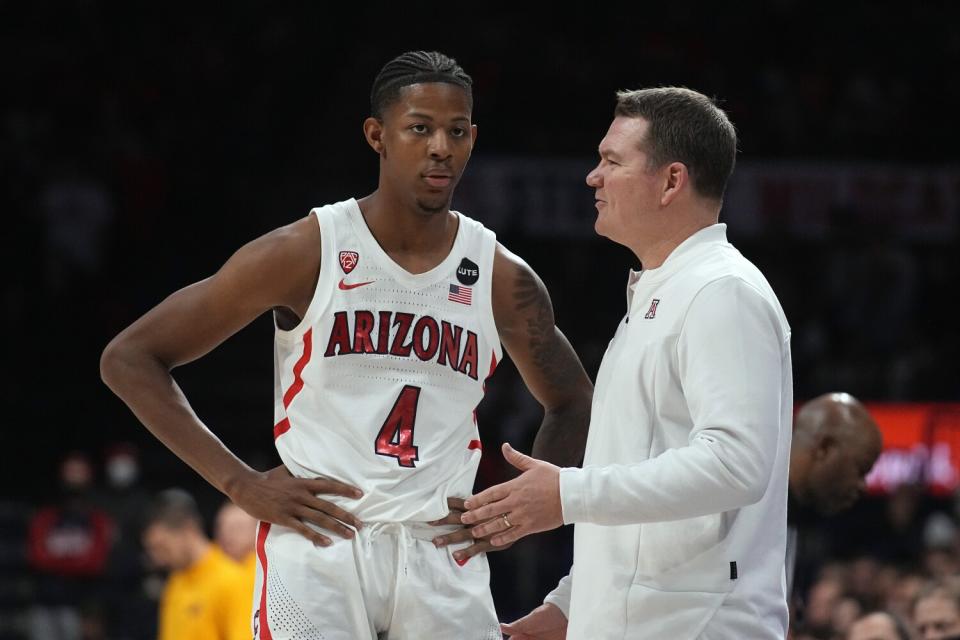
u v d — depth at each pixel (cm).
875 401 2230
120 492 1781
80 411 2194
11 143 2550
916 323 2456
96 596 1722
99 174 2492
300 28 2898
